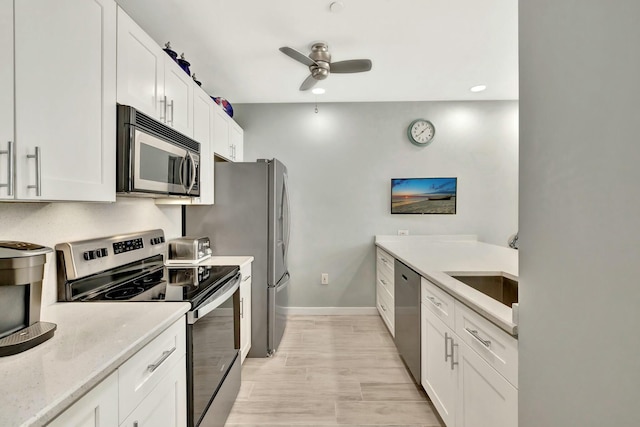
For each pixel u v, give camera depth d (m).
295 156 3.66
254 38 2.26
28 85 0.91
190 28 2.13
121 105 1.34
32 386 0.70
